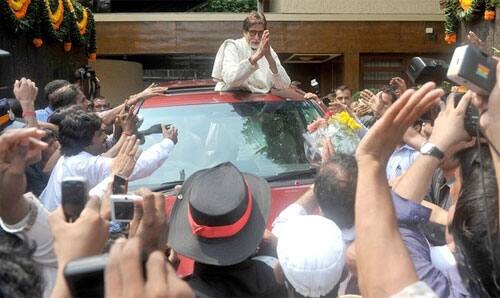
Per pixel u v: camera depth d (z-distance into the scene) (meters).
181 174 5.05
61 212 2.16
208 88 6.16
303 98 5.77
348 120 4.64
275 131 5.38
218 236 2.75
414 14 17.19
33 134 2.50
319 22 17.22
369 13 17.39
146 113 5.47
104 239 2.09
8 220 2.66
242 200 2.78
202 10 23.12
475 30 10.76
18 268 1.71
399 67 17.72
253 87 5.89
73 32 12.86
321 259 2.54
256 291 2.78
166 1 21.94
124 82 18.36
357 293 2.98
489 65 1.77
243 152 5.24
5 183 2.54
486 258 1.94
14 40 9.48
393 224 1.82
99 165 4.20
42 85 11.00
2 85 8.66
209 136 5.33
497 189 1.93
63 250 2.01
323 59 18.98
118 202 2.53
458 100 2.43
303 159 5.15
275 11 18.31
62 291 1.80
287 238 2.61
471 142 2.23
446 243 3.16
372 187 1.86
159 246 2.31
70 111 4.59
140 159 4.46
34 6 10.09
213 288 2.74
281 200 4.48
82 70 12.09
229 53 5.81
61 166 4.24
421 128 4.32
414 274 1.75
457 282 2.44
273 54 5.84
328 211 2.94
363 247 1.80
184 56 19.17
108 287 1.58
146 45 17.62
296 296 2.85
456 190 2.69
